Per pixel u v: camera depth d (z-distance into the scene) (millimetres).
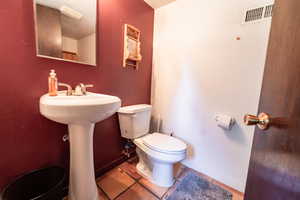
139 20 1650
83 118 799
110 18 1353
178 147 1279
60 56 1051
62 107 728
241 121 1280
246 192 589
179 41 1653
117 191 1265
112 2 1351
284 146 370
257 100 1193
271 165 426
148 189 1299
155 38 1883
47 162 1064
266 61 530
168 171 1341
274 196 400
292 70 363
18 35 854
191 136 1629
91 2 1185
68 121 809
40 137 1012
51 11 983
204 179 1463
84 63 1199
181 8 1607
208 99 1473
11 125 877
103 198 1186
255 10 1156
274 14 502
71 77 1134
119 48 1481
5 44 813
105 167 1495
